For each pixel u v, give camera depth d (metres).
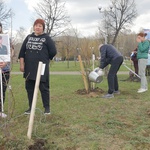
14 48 5.34
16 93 8.32
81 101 7.12
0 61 4.86
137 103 6.85
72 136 4.20
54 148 3.69
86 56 8.74
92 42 11.03
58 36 28.33
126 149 3.68
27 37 5.52
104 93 8.41
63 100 7.30
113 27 22.00
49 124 4.82
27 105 6.58
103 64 7.93
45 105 5.58
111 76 7.64
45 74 5.39
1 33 5.29
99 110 6.08
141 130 4.53
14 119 5.07
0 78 5.18
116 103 6.85
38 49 5.33
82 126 4.76
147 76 13.34
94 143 3.88
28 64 5.39
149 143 3.92
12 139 3.61
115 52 7.66
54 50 5.42
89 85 8.61
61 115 5.54
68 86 10.65
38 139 3.81
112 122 5.00
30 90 5.55
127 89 9.55
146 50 8.53
